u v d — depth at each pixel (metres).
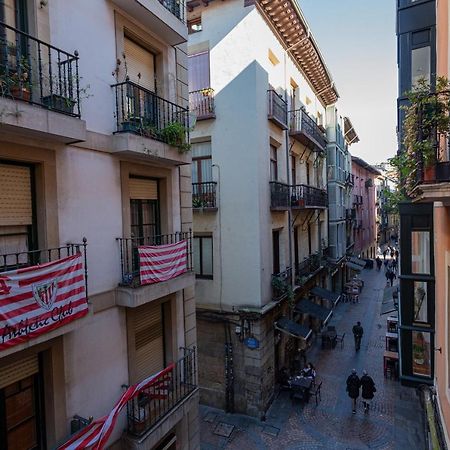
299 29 14.36
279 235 14.35
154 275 6.55
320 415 12.00
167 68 7.68
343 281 28.97
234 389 12.34
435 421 7.25
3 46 4.56
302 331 12.84
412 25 9.66
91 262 5.79
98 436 5.00
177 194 8.07
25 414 5.12
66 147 5.37
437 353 7.73
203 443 10.57
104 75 6.09
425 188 4.25
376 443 10.48
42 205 5.04
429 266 9.98
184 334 8.20
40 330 4.50
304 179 17.98
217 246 12.70
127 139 6.00
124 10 6.47
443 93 4.65
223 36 12.41
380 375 14.84
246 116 12.08
